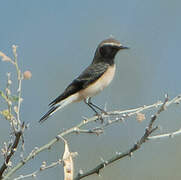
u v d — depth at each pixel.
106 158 13.88
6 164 6.51
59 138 7.00
